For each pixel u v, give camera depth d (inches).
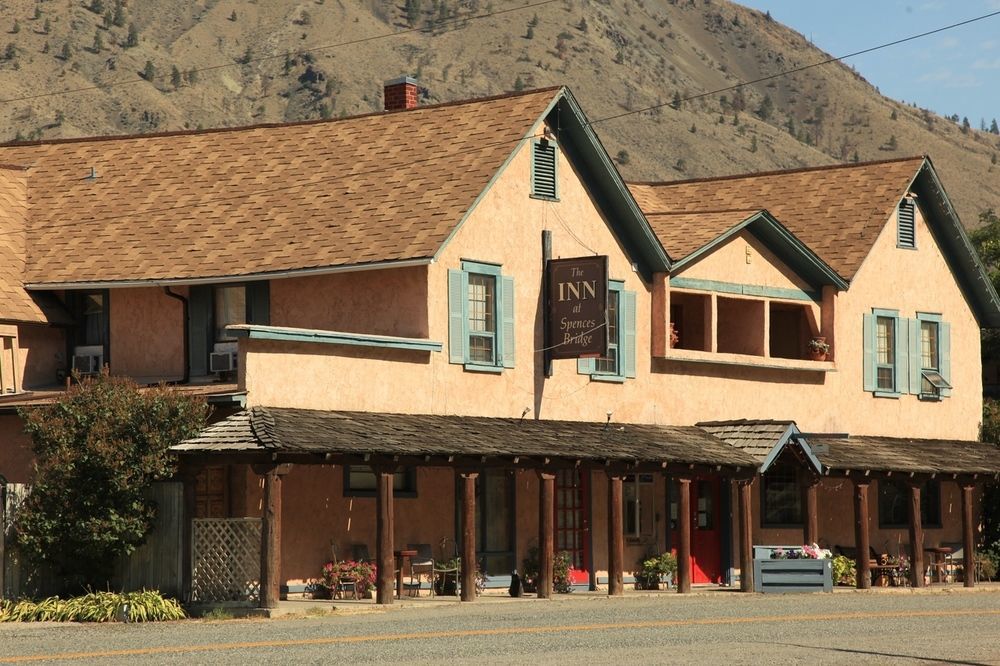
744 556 1304.1
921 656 804.6
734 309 1483.8
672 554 1401.3
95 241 1323.8
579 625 945.5
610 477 1232.2
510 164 1268.5
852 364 1557.6
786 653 807.1
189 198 1353.3
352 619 984.9
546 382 1293.1
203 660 748.6
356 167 1323.8
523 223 1280.8
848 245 1563.7
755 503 1483.8
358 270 1191.6
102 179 1418.6
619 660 762.2
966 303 1699.1
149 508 1041.5
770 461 1315.2
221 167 1390.3
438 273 1205.1
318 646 815.1
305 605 1059.3
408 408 1181.7
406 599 1144.8
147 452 1024.9
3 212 1368.1
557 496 1327.5
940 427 1653.5
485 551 1259.2
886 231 1599.4
